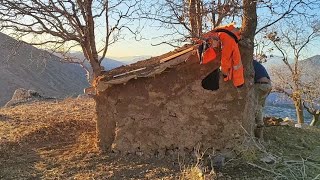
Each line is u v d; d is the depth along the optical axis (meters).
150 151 2.83
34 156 3.01
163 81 2.79
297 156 2.81
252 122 2.81
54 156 2.98
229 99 2.71
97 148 3.02
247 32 2.73
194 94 2.74
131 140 2.86
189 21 3.50
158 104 2.80
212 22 3.72
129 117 2.87
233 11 3.04
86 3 3.37
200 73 2.72
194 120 2.76
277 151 2.90
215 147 2.73
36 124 4.01
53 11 3.17
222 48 2.58
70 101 6.20
